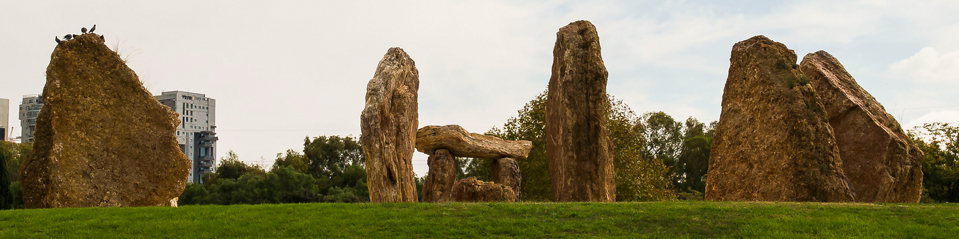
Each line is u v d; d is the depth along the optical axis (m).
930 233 15.66
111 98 24.38
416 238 15.75
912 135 48.31
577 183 24.88
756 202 20.05
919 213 17.52
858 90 29.30
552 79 27.88
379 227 16.61
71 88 23.89
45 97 23.83
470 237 15.88
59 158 22.97
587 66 25.80
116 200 23.55
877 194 25.23
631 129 49.16
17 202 44.72
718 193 26.19
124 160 24.03
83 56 24.36
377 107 25.28
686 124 82.88
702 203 19.64
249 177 63.88
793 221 16.66
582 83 25.62
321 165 81.75
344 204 19.77
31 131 108.69
